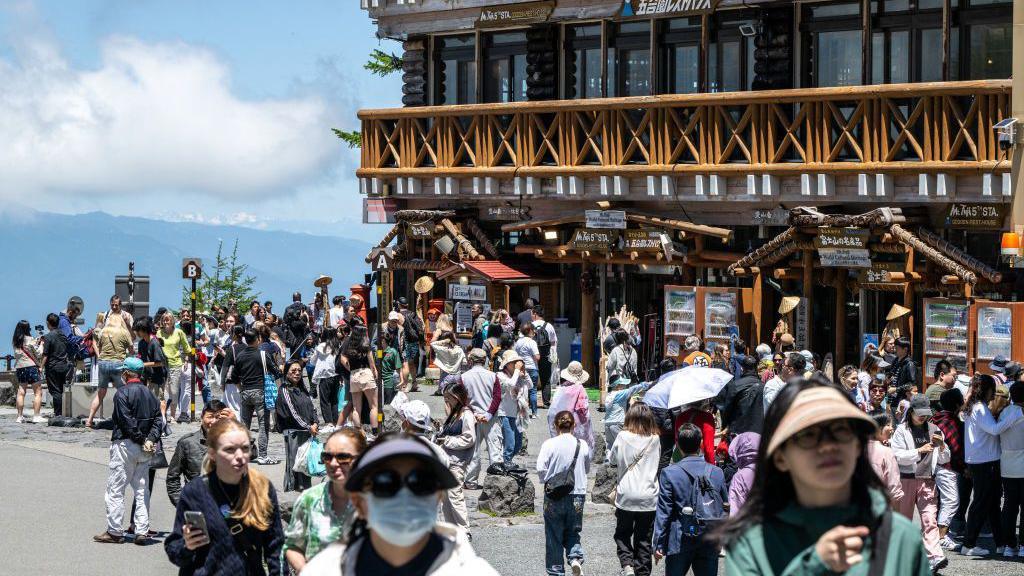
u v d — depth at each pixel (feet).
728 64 86.69
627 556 40.96
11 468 64.44
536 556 46.60
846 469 13.30
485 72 98.27
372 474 14.89
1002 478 44.73
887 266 76.13
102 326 85.20
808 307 78.84
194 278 79.46
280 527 27.04
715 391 45.80
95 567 45.29
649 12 88.84
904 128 76.18
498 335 83.97
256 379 66.59
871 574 13.20
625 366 70.03
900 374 66.54
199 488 26.55
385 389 80.53
